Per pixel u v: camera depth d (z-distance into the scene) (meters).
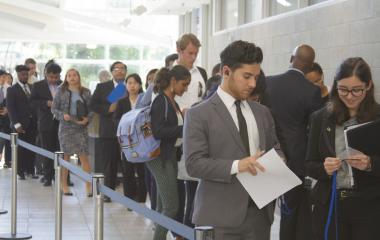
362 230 3.81
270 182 3.39
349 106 3.81
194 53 6.46
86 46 23.77
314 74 5.93
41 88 10.30
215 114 3.49
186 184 6.15
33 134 11.13
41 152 6.31
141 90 8.74
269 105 4.65
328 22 7.29
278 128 4.64
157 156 5.83
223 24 12.84
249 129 3.53
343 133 3.88
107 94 8.87
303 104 5.31
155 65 24.05
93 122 9.48
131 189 8.78
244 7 11.36
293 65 5.45
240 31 10.59
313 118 4.00
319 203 3.93
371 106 3.79
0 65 23.22
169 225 3.33
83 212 8.31
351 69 3.71
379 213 3.78
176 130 5.75
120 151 9.00
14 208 6.93
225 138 3.47
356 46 6.66
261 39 9.54
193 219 3.55
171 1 14.59
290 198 5.30
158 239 5.79
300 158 5.29
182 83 5.97
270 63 9.13
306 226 5.26
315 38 7.64
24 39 21.17
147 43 21.48
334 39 7.15
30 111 11.05
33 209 8.41
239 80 3.42
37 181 10.88
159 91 5.96
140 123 5.82
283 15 8.63
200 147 3.46
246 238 3.51
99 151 9.24
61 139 9.45
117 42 21.23
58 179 5.79
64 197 9.38
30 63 12.26
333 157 3.86
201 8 14.94
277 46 8.86
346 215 3.84
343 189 3.83
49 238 6.88
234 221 3.43
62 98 9.40
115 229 7.36
